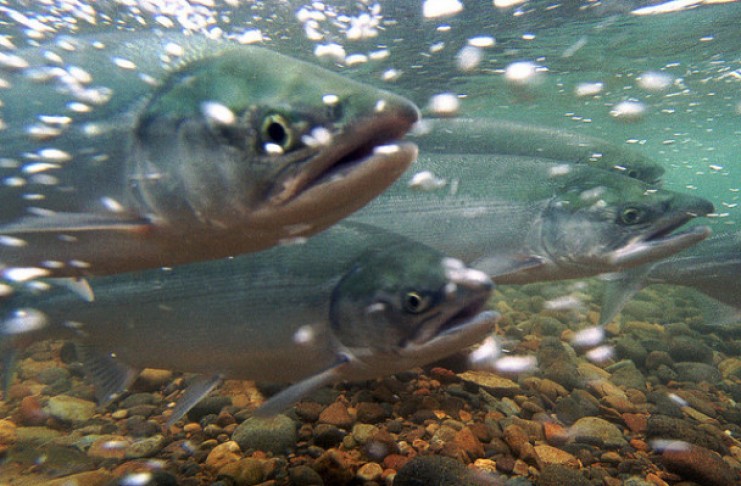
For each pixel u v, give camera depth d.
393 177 0.20
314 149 0.19
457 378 0.43
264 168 0.19
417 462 0.29
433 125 0.54
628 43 1.34
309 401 0.37
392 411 0.38
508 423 0.37
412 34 1.08
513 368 0.48
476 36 1.14
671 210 0.44
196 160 0.20
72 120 0.22
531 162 0.48
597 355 0.57
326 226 0.22
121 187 0.22
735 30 1.29
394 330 0.28
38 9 0.77
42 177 0.22
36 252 0.23
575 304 0.81
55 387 0.45
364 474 0.29
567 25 1.16
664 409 0.44
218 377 0.33
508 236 0.46
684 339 0.62
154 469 0.30
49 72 0.22
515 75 1.33
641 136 3.16
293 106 0.19
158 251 0.23
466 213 0.46
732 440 0.39
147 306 0.31
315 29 1.01
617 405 0.44
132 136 0.21
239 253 0.24
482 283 0.28
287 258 0.31
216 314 0.31
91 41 0.23
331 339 0.30
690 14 1.16
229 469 0.29
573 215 0.46
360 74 1.32
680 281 0.58
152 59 0.22
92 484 0.29
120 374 0.34
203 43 0.23
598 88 1.73
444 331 0.28
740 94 2.01
